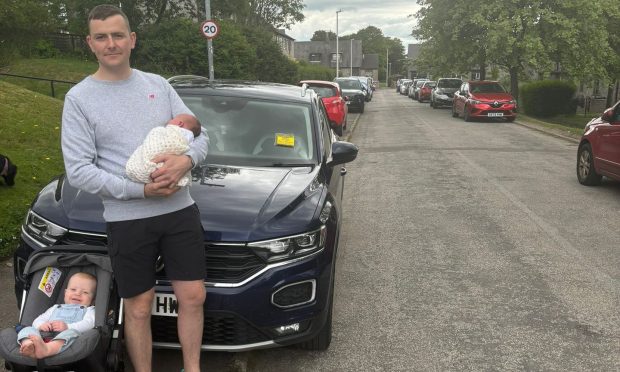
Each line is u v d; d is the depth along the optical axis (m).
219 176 4.04
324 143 4.98
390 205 8.27
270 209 3.55
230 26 29.31
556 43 24.53
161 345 3.31
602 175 9.35
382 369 3.78
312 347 3.94
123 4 31.64
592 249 6.28
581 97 32.03
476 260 5.90
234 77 28.14
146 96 2.74
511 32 24.91
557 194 9.01
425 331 4.32
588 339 4.22
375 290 5.10
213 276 3.29
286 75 36.00
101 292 3.03
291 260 3.39
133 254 2.72
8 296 4.47
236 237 3.29
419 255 6.05
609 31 26.48
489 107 22.58
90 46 2.66
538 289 5.15
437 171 11.12
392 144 15.59
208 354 3.81
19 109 11.02
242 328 3.30
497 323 4.47
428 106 35.88
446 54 28.84
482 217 7.58
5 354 2.64
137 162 2.54
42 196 3.75
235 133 4.73
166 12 33.88
